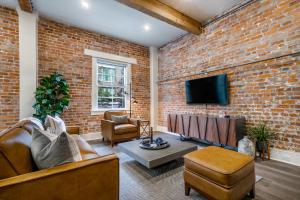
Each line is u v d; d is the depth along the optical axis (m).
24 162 1.06
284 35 2.52
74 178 1.04
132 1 2.71
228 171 1.34
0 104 2.99
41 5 3.08
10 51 3.08
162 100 5.21
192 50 4.20
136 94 5.03
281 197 1.62
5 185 0.84
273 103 2.64
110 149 3.27
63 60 3.77
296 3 2.41
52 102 3.23
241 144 2.67
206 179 1.48
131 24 3.84
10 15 3.09
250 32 2.96
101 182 1.15
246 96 3.02
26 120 1.90
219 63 3.51
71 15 3.44
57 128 2.08
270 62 2.69
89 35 4.16
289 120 2.46
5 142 1.00
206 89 3.66
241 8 3.11
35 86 3.22
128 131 3.65
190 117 3.71
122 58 4.71
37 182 0.92
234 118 2.90
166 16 3.14
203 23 3.86
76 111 3.93
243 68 3.07
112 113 4.16
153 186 1.88
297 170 2.21
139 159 2.08
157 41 4.90
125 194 1.72
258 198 1.60
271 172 2.16
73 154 1.13
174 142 2.71
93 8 3.19
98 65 4.40
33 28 3.21
